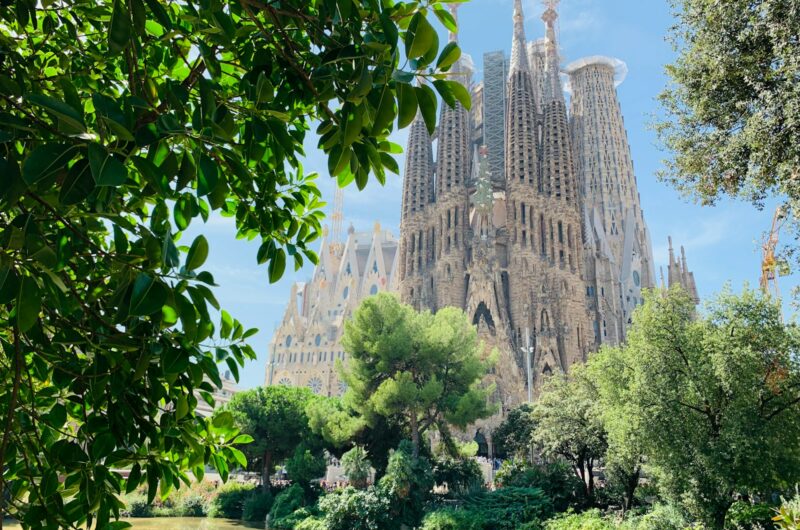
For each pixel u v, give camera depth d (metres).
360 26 4.41
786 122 15.84
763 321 29.56
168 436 6.02
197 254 4.45
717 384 28.84
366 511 44.19
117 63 7.24
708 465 27.20
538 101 171.75
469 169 147.00
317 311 184.50
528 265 128.00
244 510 60.03
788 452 29.16
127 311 4.35
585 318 129.38
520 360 120.56
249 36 5.46
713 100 19.19
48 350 5.33
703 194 20.30
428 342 52.78
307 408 58.94
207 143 4.59
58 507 5.78
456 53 3.99
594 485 54.56
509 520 40.59
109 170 3.30
